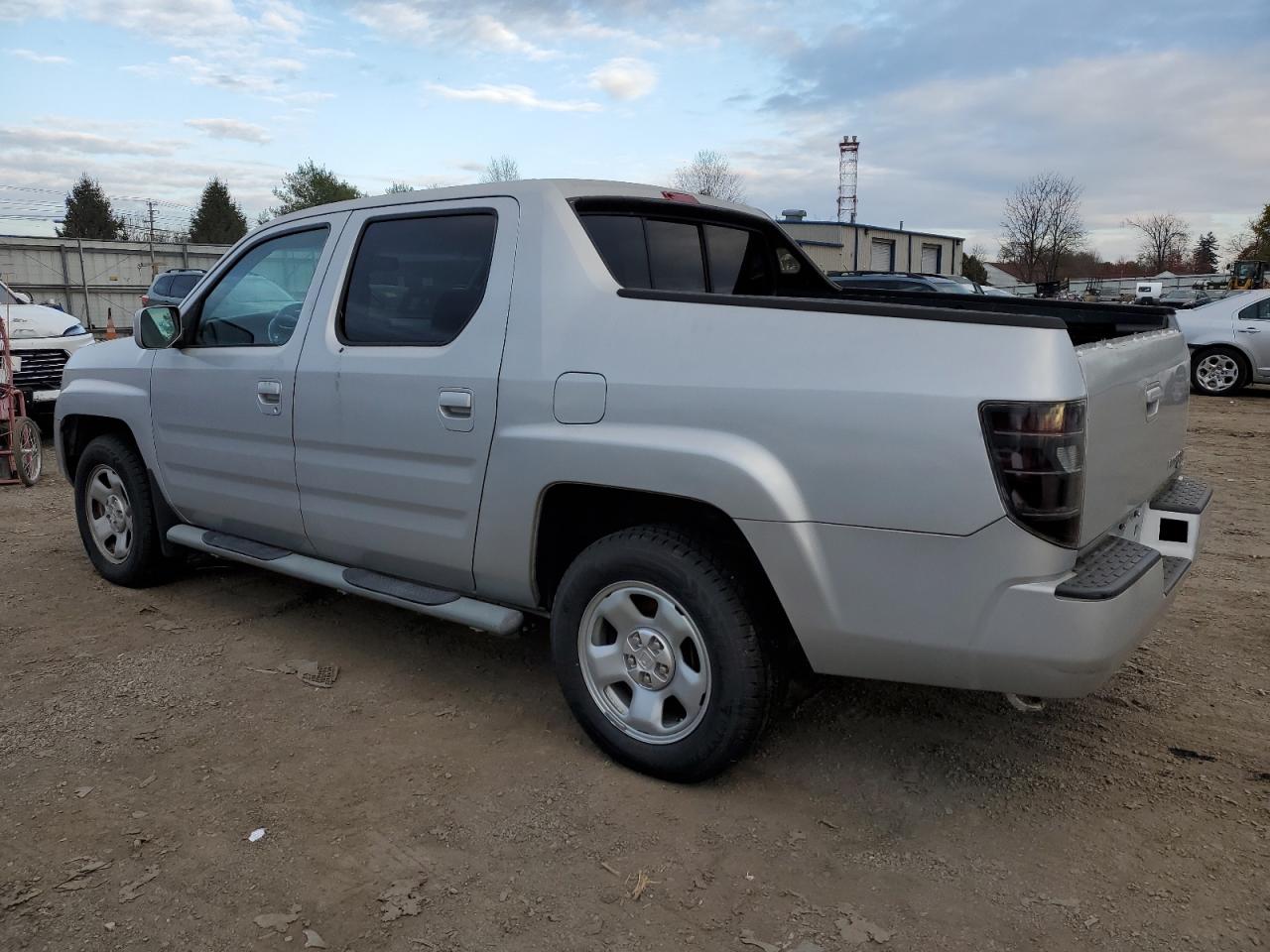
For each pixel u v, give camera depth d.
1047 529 2.44
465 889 2.57
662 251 3.66
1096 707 3.64
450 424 3.35
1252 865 2.65
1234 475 8.35
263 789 3.06
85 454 5.11
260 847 2.75
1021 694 2.68
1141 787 3.06
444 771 3.18
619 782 3.11
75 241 46.47
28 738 3.40
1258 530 6.38
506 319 3.25
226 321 4.36
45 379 10.01
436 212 3.58
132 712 3.61
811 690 3.21
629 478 2.91
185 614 4.70
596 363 3.02
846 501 2.62
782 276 4.39
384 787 3.08
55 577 5.32
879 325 2.62
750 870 2.65
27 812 2.93
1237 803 2.96
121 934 2.39
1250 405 13.46
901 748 3.34
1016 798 3.01
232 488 4.31
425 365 3.43
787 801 3.00
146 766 3.21
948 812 2.94
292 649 4.25
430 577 3.64
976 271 73.44
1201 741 3.36
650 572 2.96
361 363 3.64
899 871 2.65
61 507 7.27
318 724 3.52
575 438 3.03
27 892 2.55
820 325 2.69
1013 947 2.35
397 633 4.44
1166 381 3.24
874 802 2.99
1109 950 2.33
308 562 4.09
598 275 3.14
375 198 3.84
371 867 2.66
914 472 2.53
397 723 3.53
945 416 2.49
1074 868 2.66
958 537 2.50
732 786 3.08
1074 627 2.45
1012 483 2.43
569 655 3.22
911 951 2.33
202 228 93.00
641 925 2.43
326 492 3.86
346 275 3.84
